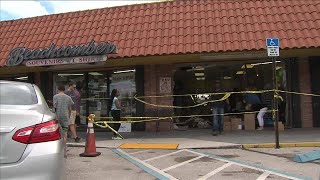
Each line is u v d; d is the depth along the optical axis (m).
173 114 16.19
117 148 12.00
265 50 13.80
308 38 13.73
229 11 15.60
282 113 15.65
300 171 8.34
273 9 15.35
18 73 18.02
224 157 10.20
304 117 15.36
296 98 15.39
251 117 15.42
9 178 4.55
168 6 16.47
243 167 8.84
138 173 8.45
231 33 14.52
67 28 16.69
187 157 10.31
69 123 11.87
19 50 15.02
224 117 15.70
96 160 10.05
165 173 8.39
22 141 4.71
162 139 13.53
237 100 16.67
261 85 16.36
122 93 16.75
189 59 15.44
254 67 16.52
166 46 14.41
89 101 17.30
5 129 4.67
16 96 5.45
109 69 16.84
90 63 14.63
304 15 14.86
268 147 11.49
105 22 16.39
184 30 15.05
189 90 16.97
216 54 14.41
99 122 14.68
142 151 11.43
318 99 15.28
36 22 17.62
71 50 14.21
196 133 14.87
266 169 8.59
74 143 12.87
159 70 16.16
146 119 15.91
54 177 4.84
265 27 14.53
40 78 17.53
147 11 16.44
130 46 14.77
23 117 4.85
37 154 4.73
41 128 4.88
